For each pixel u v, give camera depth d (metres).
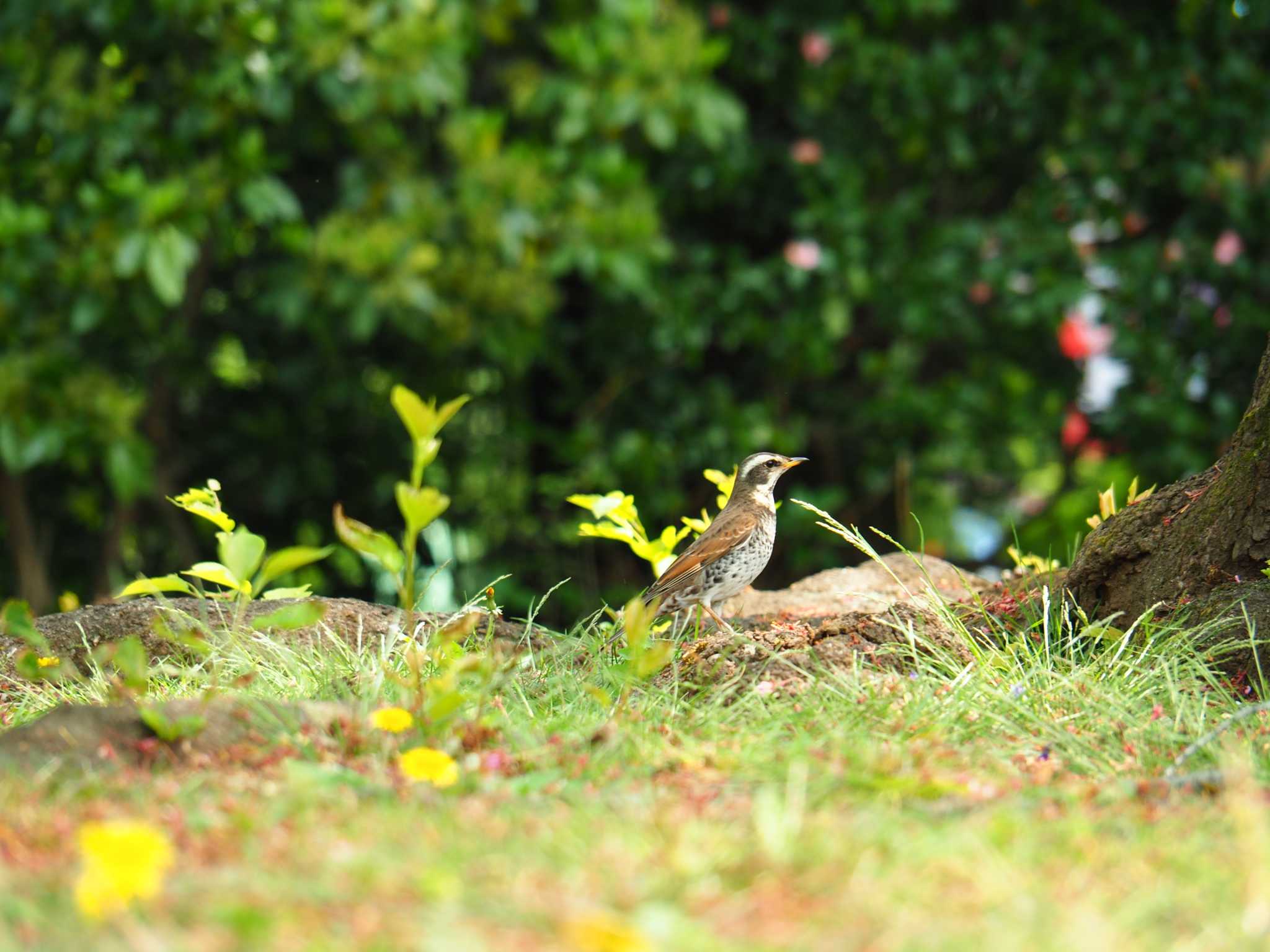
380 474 16.41
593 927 3.40
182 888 3.84
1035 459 15.84
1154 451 15.73
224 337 15.73
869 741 5.95
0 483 14.89
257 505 16.42
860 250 14.87
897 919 3.72
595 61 13.68
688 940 3.52
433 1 13.50
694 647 7.90
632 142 15.03
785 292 15.37
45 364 12.86
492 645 7.60
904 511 15.95
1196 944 3.64
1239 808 4.47
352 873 3.97
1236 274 15.46
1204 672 7.10
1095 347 15.88
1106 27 15.25
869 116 15.53
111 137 12.89
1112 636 7.82
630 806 4.94
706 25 15.24
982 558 17.08
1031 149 16.09
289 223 13.45
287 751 5.77
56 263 12.89
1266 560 7.90
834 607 10.92
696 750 5.89
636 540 9.44
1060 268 15.41
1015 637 8.30
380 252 13.33
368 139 13.80
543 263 14.10
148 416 15.03
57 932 3.63
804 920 3.73
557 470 16.36
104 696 7.80
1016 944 3.53
